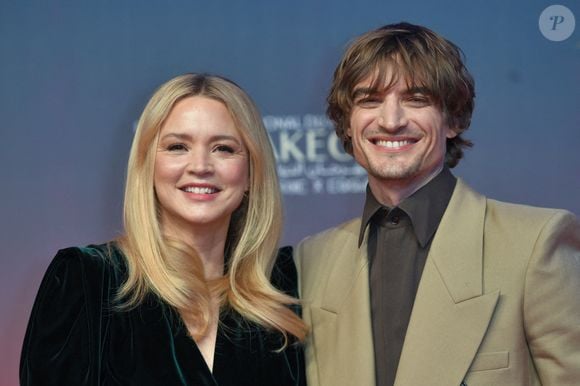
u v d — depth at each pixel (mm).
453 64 8008
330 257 8477
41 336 7617
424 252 7863
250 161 8414
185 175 8023
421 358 7441
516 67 11297
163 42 11430
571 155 11266
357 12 11430
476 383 7332
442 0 11344
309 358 8172
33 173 11375
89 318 7664
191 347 7797
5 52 11367
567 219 7625
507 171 11305
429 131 7840
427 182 8008
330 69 11430
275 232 8547
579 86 11250
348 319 7941
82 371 7512
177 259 8078
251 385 7871
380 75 7820
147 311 7863
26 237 11359
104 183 11398
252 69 11461
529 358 7555
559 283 7402
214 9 11461
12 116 11367
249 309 8141
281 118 11445
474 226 7797
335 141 11453
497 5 11320
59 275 7871
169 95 8133
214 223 8281
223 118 8148
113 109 11406
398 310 7758
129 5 11430
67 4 11398
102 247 8164
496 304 7465
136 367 7629
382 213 8078
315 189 11453
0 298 11344
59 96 11391
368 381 7613
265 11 11453
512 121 11305
